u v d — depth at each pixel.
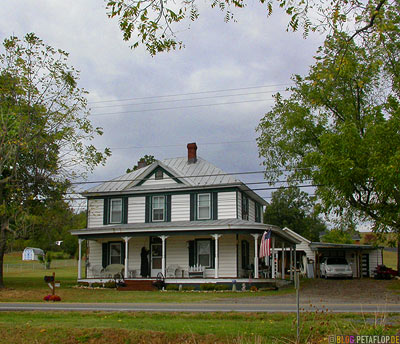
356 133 17.92
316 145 29.55
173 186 33.50
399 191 15.94
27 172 28.50
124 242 34.03
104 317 14.10
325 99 25.67
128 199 34.75
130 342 10.84
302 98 29.06
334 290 26.67
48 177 28.67
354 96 24.92
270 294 24.59
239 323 12.30
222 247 31.45
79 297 23.45
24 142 26.34
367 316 13.07
